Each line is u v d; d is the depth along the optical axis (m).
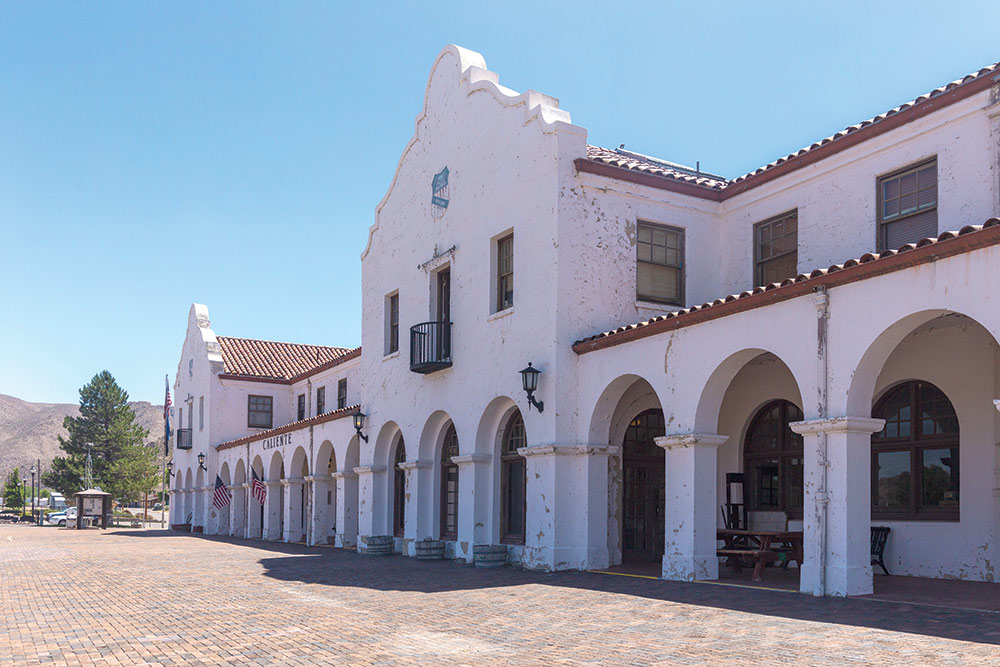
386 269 20.83
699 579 11.56
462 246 17.19
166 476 46.34
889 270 9.12
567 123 14.48
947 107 11.48
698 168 19.81
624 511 14.71
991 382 11.16
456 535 17.72
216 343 36.53
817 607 8.76
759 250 14.98
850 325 9.57
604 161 14.59
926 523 11.82
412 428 18.80
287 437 27.42
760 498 14.60
